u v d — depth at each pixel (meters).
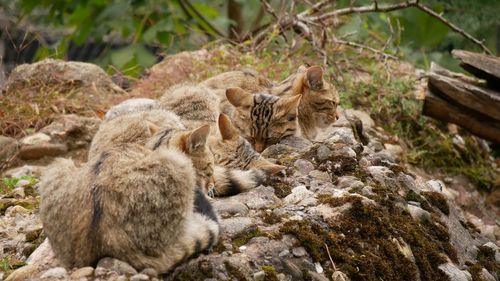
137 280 7.53
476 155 15.80
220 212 9.37
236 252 8.63
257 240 8.87
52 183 8.04
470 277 10.20
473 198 14.47
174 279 7.97
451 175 14.91
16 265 8.98
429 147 15.20
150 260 7.77
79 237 7.72
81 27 19.25
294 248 8.95
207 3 20.56
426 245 10.05
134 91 15.38
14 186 11.91
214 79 13.70
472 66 13.40
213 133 11.18
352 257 9.20
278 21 16.45
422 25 18.53
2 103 14.31
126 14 19.50
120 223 7.57
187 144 9.24
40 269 8.40
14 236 9.97
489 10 18.98
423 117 15.41
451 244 10.61
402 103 15.32
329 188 10.30
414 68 17.03
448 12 19.14
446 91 13.48
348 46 16.34
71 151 13.62
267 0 18.28
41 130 13.75
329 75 14.95
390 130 15.02
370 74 16.08
